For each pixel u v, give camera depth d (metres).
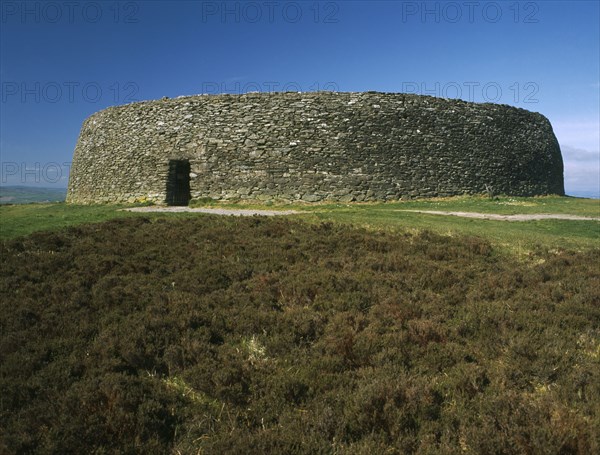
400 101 28.62
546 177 35.19
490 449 5.16
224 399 6.49
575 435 5.25
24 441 5.28
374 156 27.73
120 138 30.50
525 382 7.02
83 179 33.59
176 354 7.54
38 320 8.86
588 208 26.88
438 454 5.21
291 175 27.08
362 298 10.44
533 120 34.50
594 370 7.03
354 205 26.16
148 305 9.72
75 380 6.82
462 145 30.00
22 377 6.70
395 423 5.77
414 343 8.26
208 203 26.94
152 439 5.57
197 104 28.31
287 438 5.52
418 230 18.25
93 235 15.80
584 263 14.08
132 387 6.52
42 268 11.90
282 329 8.73
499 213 24.25
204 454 5.33
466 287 11.86
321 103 27.69
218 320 9.02
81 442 5.38
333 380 6.86
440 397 6.50
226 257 13.91
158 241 15.31
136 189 29.12
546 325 9.05
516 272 13.02
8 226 17.41
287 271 12.60
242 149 27.44
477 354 7.97
